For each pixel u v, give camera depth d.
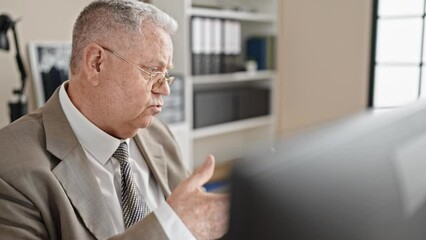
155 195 1.19
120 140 1.08
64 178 0.94
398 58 3.33
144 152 1.21
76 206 0.92
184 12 2.87
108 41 0.98
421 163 0.42
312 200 0.34
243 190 0.31
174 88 2.82
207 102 3.17
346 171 0.36
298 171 0.33
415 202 0.41
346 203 0.36
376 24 3.35
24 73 2.25
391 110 0.45
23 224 0.84
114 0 1.00
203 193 0.73
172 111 2.84
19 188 0.86
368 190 0.37
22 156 0.90
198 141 3.41
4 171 0.86
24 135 0.95
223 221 0.33
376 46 3.38
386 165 0.39
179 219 0.72
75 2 2.60
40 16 2.50
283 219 0.33
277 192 0.32
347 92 3.47
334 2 3.44
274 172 0.32
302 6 3.62
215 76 3.21
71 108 1.03
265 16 3.62
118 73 0.99
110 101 1.01
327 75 3.56
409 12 3.26
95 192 0.96
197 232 0.69
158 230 0.72
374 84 3.44
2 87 2.39
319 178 0.34
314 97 3.65
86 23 1.00
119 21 0.98
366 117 0.43
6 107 2.41
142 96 1.01
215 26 3.15
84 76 1.01
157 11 1.03
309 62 3.64
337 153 0.36
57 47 2.56
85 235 0.91
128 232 0.74
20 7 2.42
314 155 0.35
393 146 0.40
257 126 3.74
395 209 0.39
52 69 2.54
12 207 0.84
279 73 3.81
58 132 0.99
